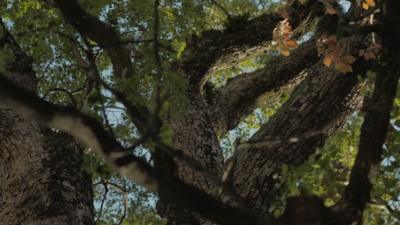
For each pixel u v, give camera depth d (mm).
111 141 3615
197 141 7582
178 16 10531
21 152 6777
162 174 3641
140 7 9836
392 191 5430
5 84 3201
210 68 8758
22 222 6078
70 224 6125
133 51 8070
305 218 3889
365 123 4852
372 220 5352
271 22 9297
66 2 6570
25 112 3357
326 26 9391
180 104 7031
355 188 4609
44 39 9031
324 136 7902
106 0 8164
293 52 9648
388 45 4934
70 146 6902
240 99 9180
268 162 7398
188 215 6656
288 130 7820
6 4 10156
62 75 9758
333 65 8055
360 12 7223
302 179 5391
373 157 4727
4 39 7898
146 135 3824
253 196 7145
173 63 8688
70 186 6520
